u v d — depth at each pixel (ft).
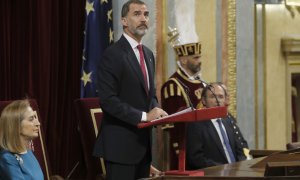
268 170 27.04
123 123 34.88
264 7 58.08
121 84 34.99
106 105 34.45
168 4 50.67
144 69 36.04
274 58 58.80
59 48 45.47
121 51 35.24
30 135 34.45
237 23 55.77
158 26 50.19
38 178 34.76
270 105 58.59
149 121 33.27
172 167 45.19
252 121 57.21
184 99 45.34
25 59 43.96
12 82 43.47
